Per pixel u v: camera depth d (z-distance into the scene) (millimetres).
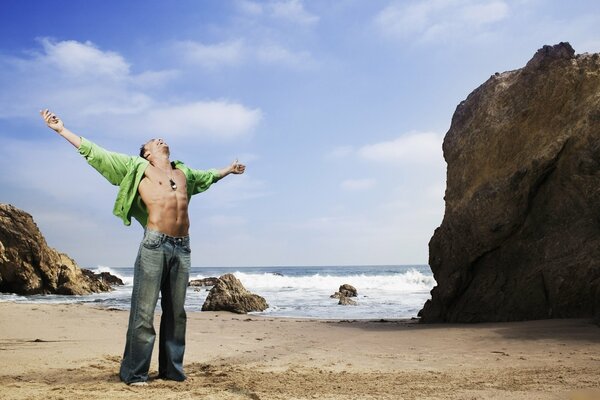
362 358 6055
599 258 9375
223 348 6984
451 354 6277
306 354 6426
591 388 4008
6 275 31281
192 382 4457
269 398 3715
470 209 11867
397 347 7070
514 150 11492
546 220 10664
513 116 11648
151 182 4828
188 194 5289
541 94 11242
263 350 6812
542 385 4160
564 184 10469
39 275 32531
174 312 4723
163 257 4645
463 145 12820
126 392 3939
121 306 22188
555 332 7727
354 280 42031
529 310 10328
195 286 41312
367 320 13750
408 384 4297
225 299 18672
